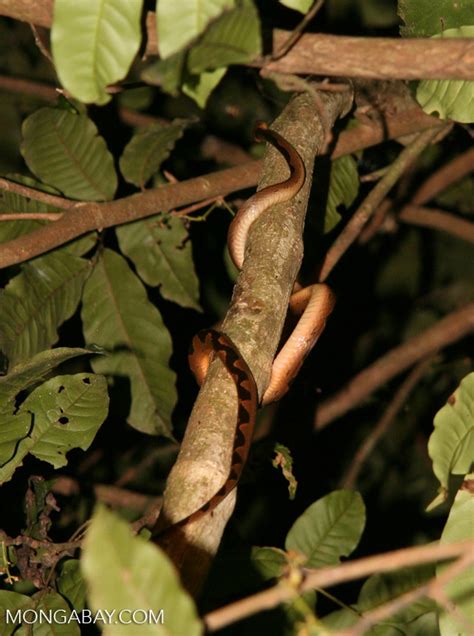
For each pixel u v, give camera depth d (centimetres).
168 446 754
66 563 387
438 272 861
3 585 414
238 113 743
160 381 503
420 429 801
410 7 419
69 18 290
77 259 492
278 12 528
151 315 500
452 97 387
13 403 369
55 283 484
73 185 499
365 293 864
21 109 754
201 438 261
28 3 336
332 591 445
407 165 540
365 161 705
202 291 753
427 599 378
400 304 863
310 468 814
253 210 342
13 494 495
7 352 461
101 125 678
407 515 774
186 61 283
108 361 500
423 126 528
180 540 238
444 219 781
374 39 317
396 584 385
